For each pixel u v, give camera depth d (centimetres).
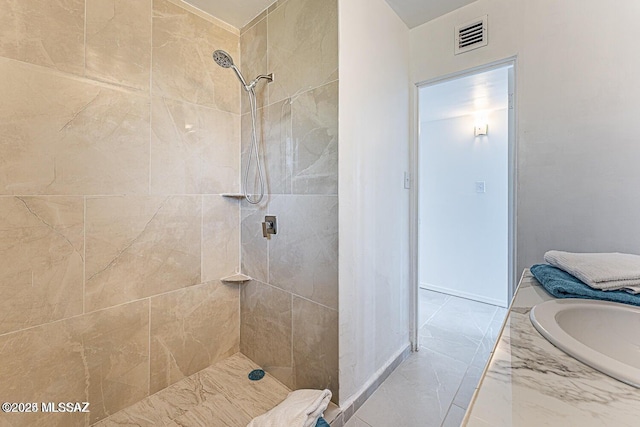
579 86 138
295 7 154
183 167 167
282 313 167
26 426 119
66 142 127
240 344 198
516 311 78
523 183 153
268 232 175
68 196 128
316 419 125
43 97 121
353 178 147
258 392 160
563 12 142
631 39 127
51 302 125
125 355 147
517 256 155
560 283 89
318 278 147
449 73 182
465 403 157
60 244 127
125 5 143
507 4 159
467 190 326
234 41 189
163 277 160
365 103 155
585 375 49
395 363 187
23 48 116
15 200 115
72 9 127
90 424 136
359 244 152
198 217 175
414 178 204
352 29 144
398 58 187
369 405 155
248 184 189
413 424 143
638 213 126
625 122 128
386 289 178
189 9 168
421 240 362
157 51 155
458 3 173
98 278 138
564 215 143
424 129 355
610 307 78
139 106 149
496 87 234
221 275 187
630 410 41
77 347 132
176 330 166
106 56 138
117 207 143
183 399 154
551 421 39
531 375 50
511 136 165
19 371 117
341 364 142
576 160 139
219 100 183
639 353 73
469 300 321
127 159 146
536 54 150
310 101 148
